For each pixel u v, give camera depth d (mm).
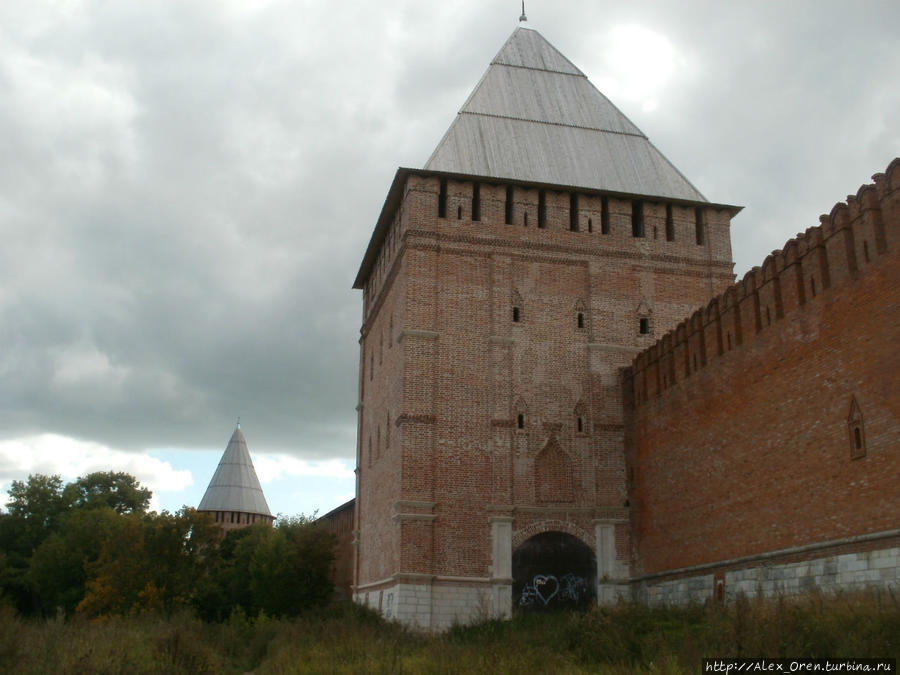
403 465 34344
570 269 37875
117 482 89562
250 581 59312
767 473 26062
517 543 34250
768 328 26562
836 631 17062
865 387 22125
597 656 20734
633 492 34844
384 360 41219
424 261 36750
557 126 41938
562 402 36125
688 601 29578
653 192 39906
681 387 31688
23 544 81500
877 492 21438
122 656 20672
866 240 22375
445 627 32656
